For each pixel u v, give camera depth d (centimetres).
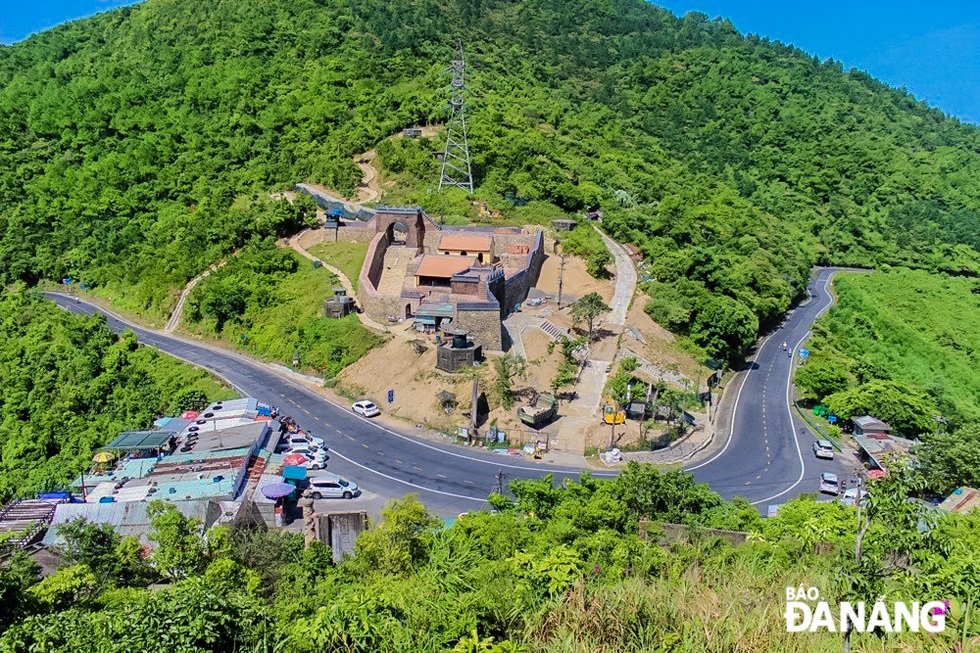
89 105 15050
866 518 1883
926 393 9088
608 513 4038
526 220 11306
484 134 13175
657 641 1864
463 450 6600
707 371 9000
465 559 2836
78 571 3180
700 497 4759
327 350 8269
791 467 6969
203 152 13638
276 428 6788
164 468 5972
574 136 15725
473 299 8444
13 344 9238
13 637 2111
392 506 3762
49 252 11894
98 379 8325
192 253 10750
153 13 18875
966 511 5500
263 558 4100
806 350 10656
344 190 12112
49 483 6700
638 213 12088
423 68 16300
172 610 2042
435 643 1938
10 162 13788
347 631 1995
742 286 10994
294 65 15950
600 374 7744
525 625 1970
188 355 8906
